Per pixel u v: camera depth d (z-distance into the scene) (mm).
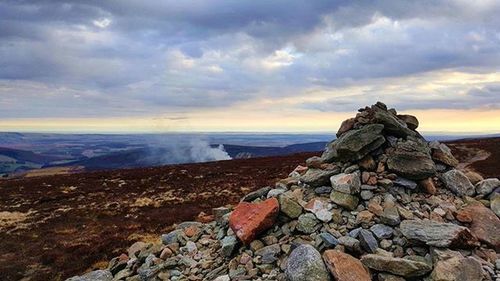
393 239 9344
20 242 24562
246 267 9641
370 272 8461
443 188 11656
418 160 11188
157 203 36125
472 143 74688
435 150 12492
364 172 11273
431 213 10328
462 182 11578
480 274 7992
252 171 54938
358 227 9828
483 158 56969
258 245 10211
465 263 8078
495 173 43125
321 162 12625
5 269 19172
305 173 12875
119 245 22422
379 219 9898
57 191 45250
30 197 41875
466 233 8953
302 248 8766
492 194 11547
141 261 12188
